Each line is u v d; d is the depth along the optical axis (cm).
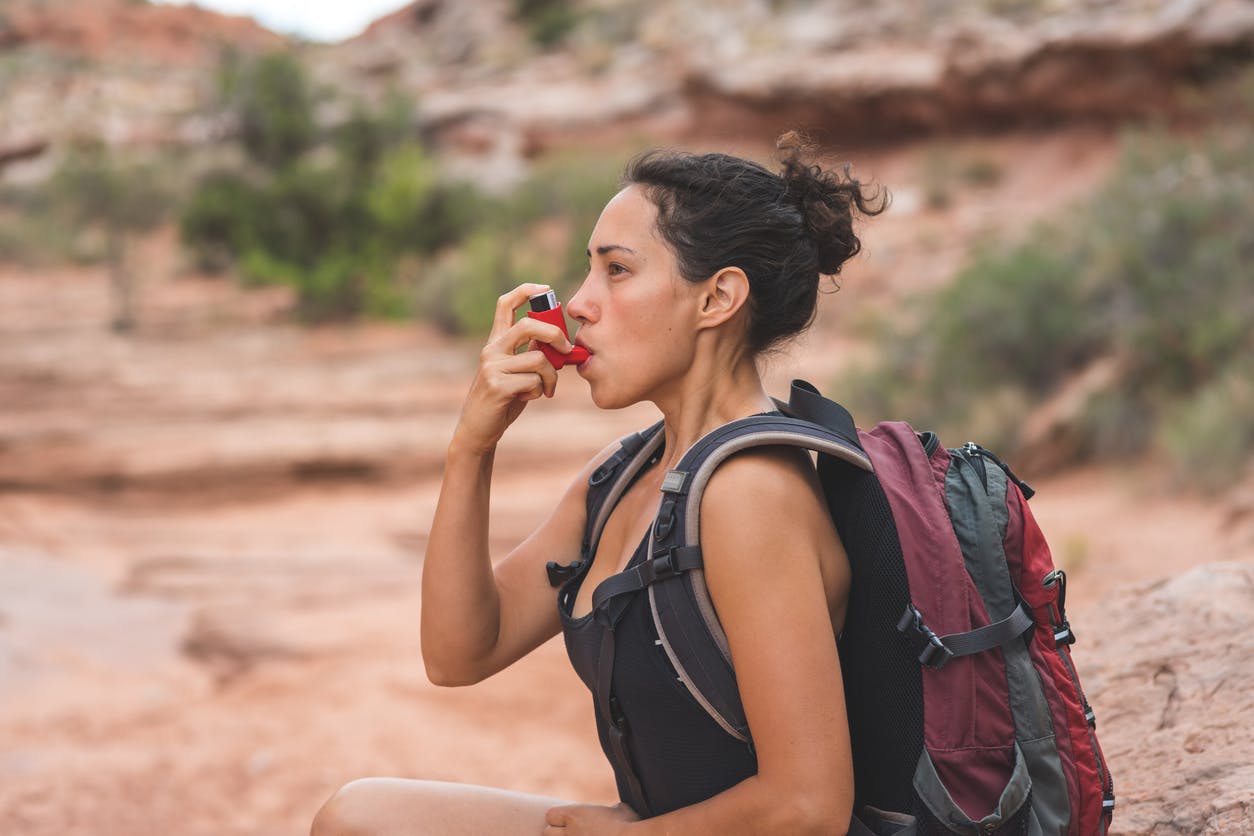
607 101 3228
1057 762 142
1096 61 2220
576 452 1429
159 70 6788
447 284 2267
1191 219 1115
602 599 145
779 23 3127
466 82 4194
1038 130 2438
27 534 1153
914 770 142
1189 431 913
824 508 146
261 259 2467
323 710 662
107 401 1653
